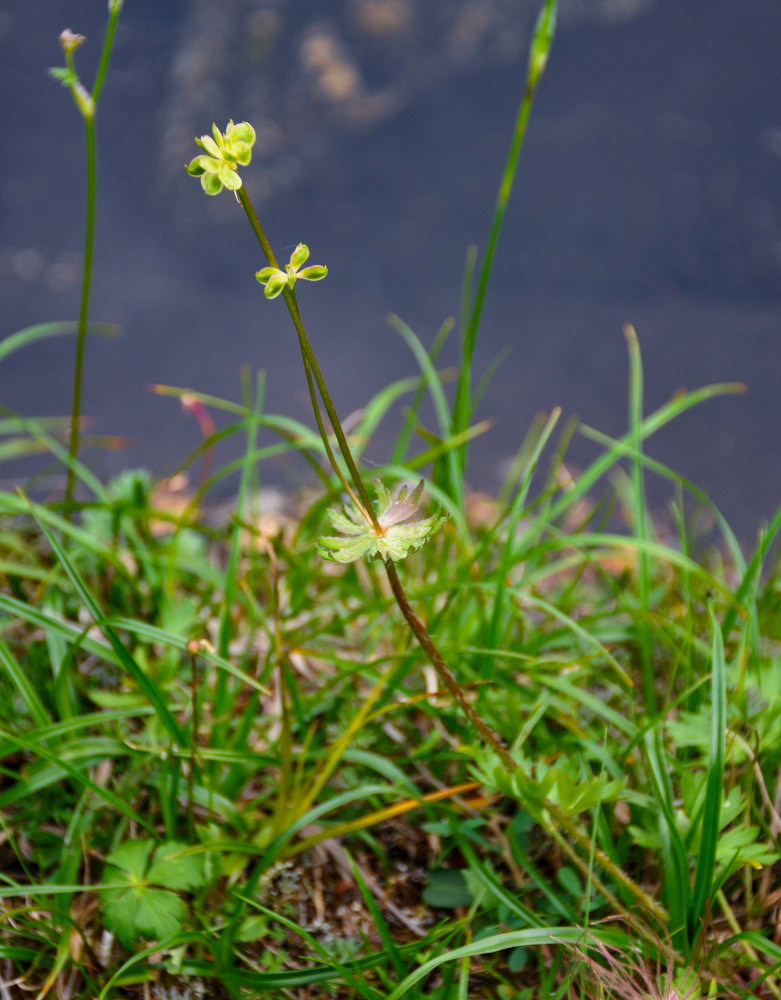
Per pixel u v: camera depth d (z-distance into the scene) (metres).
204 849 0.70
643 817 0.73
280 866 0.75
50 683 0.80
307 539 0.91
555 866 0.74
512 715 0.78
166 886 0.70
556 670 0.81
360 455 0.94
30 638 0.84
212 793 0.74
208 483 0.84
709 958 0.69
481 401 5.27
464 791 0.77
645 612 0.80
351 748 0.79
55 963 0.71
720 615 0.84
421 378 0.96
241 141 0.63
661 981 0.68
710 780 0.68
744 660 0.75
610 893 0.71
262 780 0.78
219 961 0.70
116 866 0.71
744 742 0.73
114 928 0.69
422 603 0.84
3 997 0.70
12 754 0.78
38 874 0.75
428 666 0.82
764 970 0.71
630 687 0.76
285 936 0.73
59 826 0.76
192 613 0.81
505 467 4.44
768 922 0.72
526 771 0.70
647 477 4.34
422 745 0.80
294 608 0.84
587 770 0.72
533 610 0.95
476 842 0.74
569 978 0.68
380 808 0.77
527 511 0.82
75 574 0.73
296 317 0.65
